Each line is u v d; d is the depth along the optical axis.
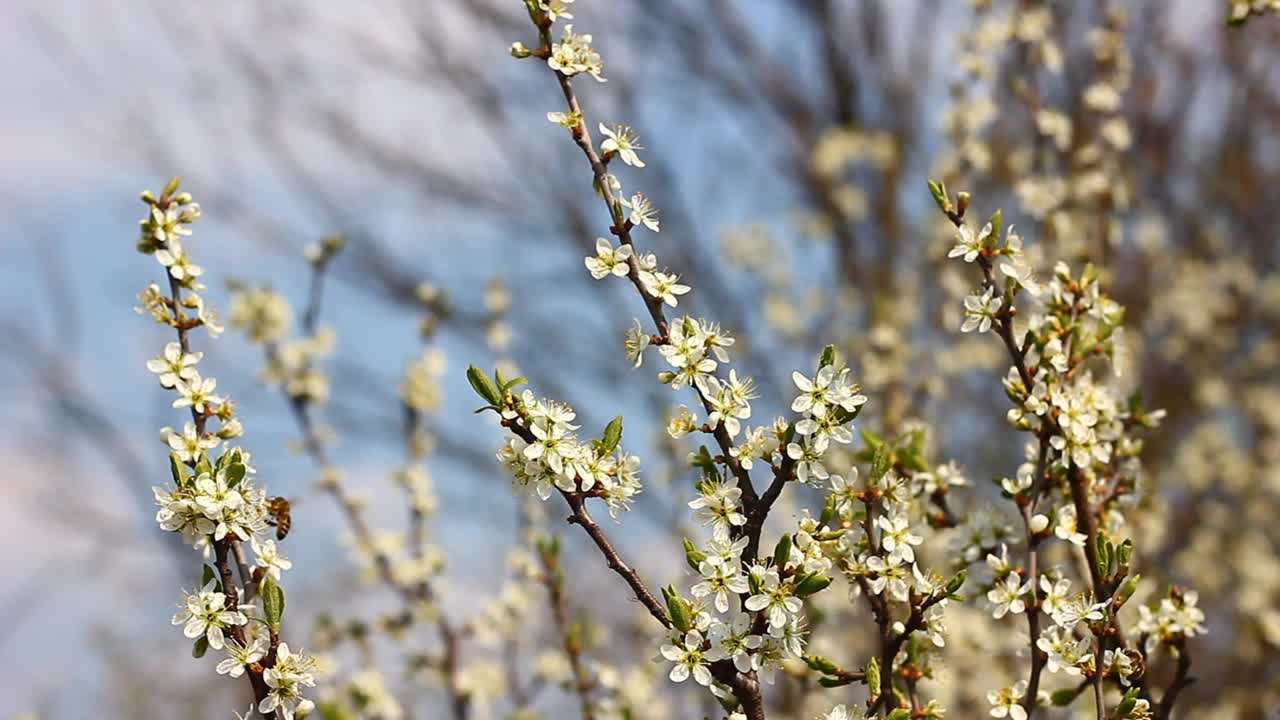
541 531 4.72
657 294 2.42
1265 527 7.44
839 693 3.94
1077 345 2.77
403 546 4.68
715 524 2.29
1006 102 5.98
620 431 2.30
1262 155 8.92
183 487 2.20
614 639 5.72
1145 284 8.34
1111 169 4.70
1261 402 8.41
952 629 4.10
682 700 4.58
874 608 2.51
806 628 2.24
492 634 4.53
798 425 2.31
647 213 2.51
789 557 2.25
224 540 2.23
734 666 2.28
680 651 2.24
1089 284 2.79
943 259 5.49
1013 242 2.63
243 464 2.23
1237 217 9.41
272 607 2.20
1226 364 8.96
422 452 4.86
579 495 2.27
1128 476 2.99
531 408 2.25
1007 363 6.71
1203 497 7.73
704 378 2.37
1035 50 4.83
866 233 9.48
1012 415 2.67
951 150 5.56
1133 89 8.17
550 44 2.59
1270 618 5.51
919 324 6.65
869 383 5.16
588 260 2.45
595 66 2.58
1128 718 2.38
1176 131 8.51
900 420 4.50
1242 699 5.61
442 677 4.45
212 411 2.36
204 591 2.19
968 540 2.89
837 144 9.09
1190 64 8.50
